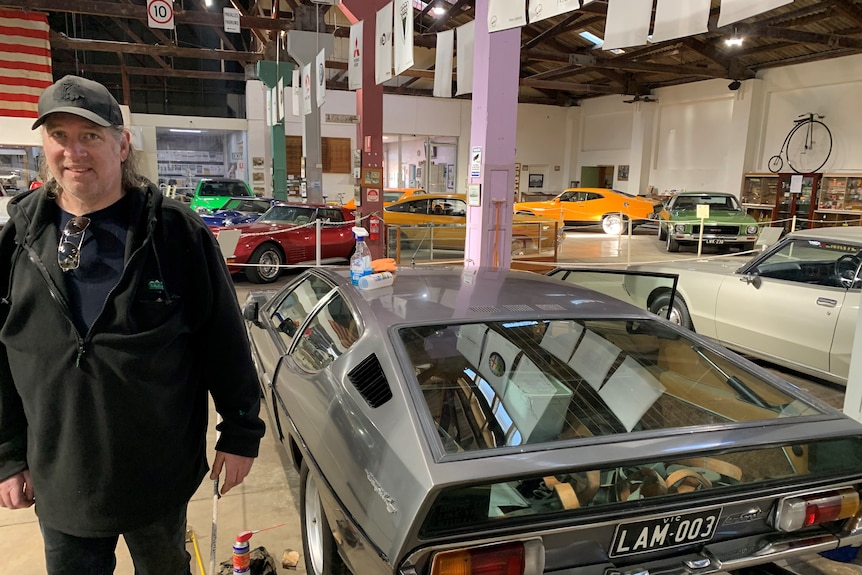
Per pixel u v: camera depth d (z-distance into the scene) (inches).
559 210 726.5
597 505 61.2
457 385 75.0
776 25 585.6
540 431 73.5
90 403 54.9
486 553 56.0
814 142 658.8
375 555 60.4
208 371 64.4
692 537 65.4
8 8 517.0
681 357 92.7
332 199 876.0
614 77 845.2
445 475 57.3
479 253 259.9
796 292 183.6
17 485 59.3
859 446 72.7
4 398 57.5
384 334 81.6
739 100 730.2
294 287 138.2
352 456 70.5
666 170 864.9
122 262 56.1
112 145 55.1
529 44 682.2
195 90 947.3
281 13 782.5
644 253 541.3
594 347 88.7
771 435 69.5
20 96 550.0
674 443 66.0
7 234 55.6
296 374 100.9
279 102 583.2
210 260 61.3
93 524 57.2
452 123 938.1
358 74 301.1
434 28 660.7
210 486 124.0
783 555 68.9
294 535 107.0
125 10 534.0
